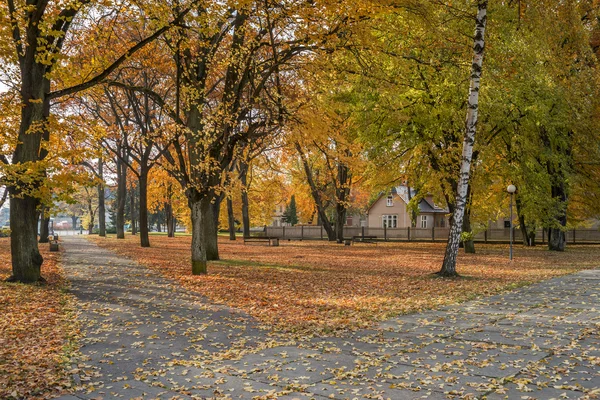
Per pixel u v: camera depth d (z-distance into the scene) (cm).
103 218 5941
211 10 1309
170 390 616
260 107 1844
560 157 3002
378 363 720
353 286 1600
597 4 3097
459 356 754
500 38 2097
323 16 1413
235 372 687
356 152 3200
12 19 1359
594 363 691
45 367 723
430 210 7494
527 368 677
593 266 2284
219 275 1844
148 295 1382
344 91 2633
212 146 1814
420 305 1239
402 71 1877
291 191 6138
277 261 2516
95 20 1681
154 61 2241
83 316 1091
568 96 2758
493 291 1470
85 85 1504
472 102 1748
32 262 1552
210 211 2508
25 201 1545
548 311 1129
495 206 3781
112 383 647
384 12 1369
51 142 1686
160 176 4634
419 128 2683
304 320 1064
